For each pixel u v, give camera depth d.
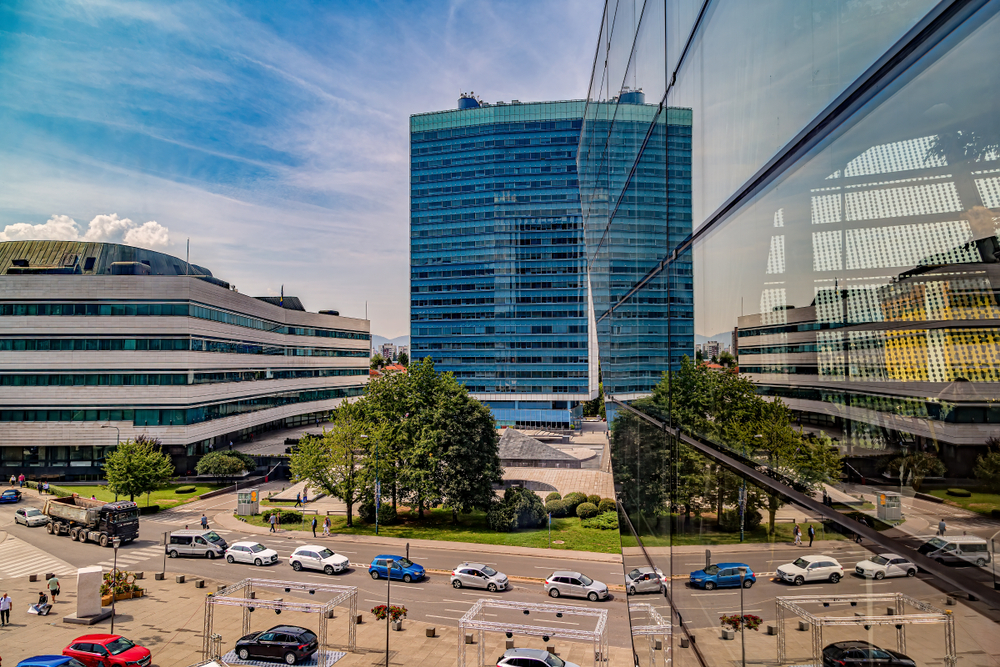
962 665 1.96
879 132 2.45
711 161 5.32
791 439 3.49
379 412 49.06
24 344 61.06
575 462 64.94
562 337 114.75
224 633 28.09
